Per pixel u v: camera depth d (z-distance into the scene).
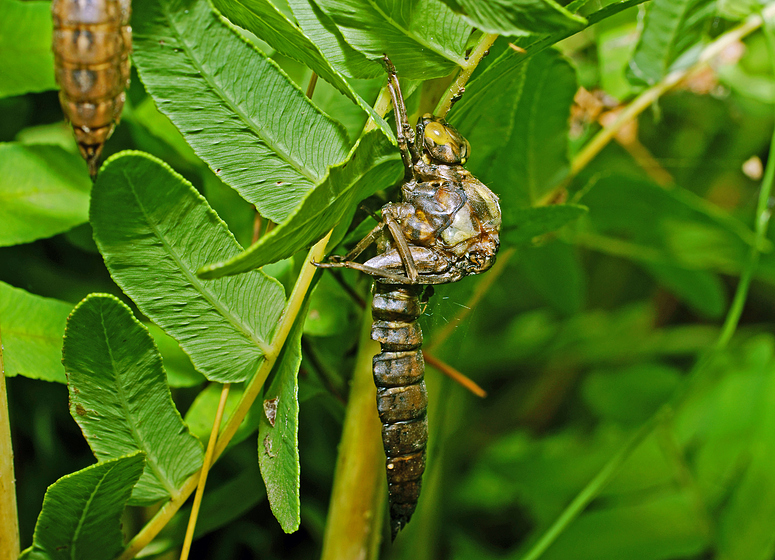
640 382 0.41
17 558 0.32
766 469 0.38
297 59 0.31
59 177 0.33
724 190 0.44
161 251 0.31
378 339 0.33
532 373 0.51
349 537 0.33
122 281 0.31
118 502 0.31
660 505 0.38
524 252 0.38
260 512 0.38
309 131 0.31
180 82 0.31
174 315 0.31
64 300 0.35
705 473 0.38
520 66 0.32
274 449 0.32
